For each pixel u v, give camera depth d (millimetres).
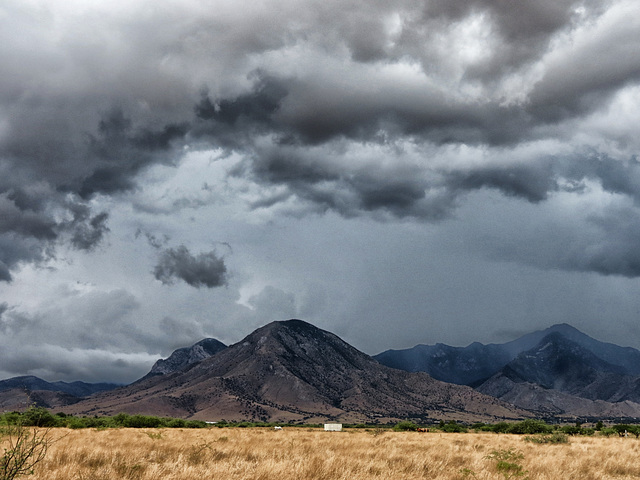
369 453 27781
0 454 17797
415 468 21734
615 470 24297
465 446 39469
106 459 21484
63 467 18531
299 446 31547
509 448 35781
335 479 18312
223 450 26672
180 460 21031
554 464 23547
